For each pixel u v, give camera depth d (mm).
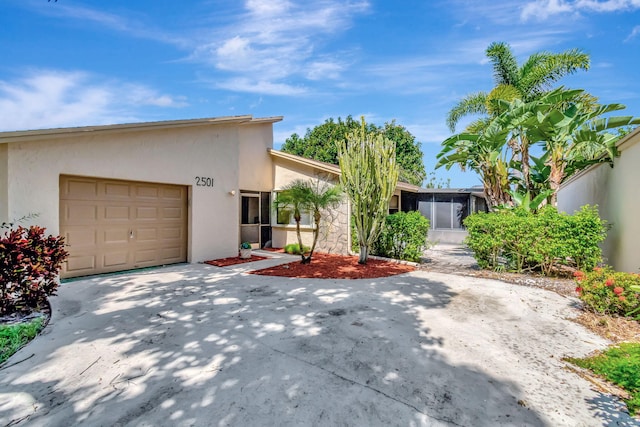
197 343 4102
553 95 9312
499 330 4648
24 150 6379
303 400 2934
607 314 5305
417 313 5340
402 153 29797
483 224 8797
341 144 9883
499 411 2807
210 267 9000
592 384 3262
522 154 11102
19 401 2889
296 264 9562
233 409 2801
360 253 9812
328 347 4016
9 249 5043
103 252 7883
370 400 2939
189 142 9375
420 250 10641
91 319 4914
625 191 7910
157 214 8945
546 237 7934
